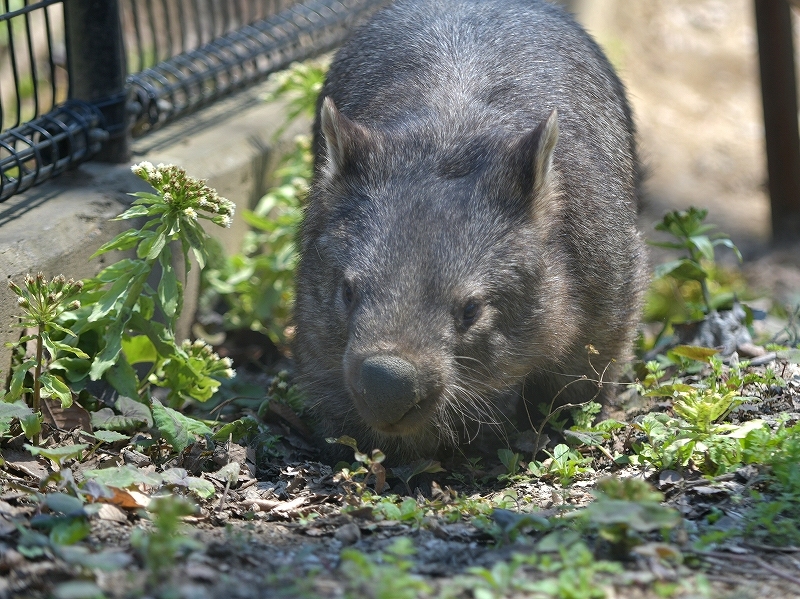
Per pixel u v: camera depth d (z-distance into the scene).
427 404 7.96
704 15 28.20
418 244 8.30
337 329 8.69
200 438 9.03
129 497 7.34
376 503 7.98
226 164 13.27
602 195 9.82
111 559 6.19
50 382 8.78
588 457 9.07
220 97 14.14
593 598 5.86
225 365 10.03
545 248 8.99
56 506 6.88
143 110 12.52
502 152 8.91
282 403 10.21
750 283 17.09
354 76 11.19
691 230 11.42
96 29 11.24
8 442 8.51
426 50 10.45
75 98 11.46
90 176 11.42
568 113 10.02
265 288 13.48
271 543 7.06
